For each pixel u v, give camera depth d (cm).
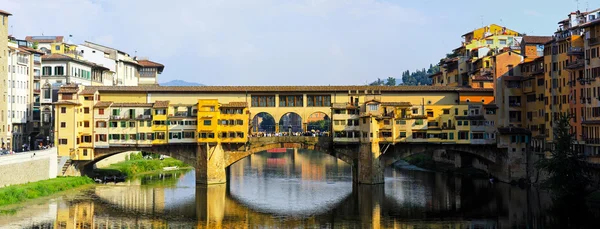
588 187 10588
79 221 9419
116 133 13038
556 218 9600
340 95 13412
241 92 13425
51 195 11362
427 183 13312
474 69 16200
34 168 11706
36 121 14788
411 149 13088
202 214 10106
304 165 17938
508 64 13475
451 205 10788
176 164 16725
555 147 10494
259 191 12419
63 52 15838
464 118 12962
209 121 12900
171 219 9731
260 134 13950
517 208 10425
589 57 10781
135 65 19212
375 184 12912
